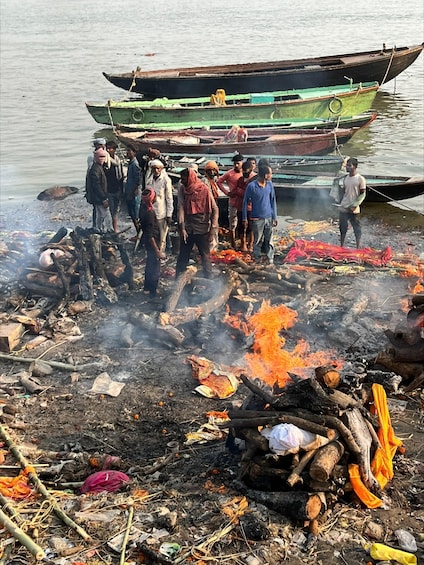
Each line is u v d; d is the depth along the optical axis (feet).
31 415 25.39
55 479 21.70
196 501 19.76
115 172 44.96
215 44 180.04
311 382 20.22
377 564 17.26
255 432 19.97
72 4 435.94
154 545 17.95
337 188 42.73
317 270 38.17
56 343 31.07
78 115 95.81
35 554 17.71
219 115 77.77
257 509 19.19
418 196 57.11
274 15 279.49
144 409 25.61
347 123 74.84
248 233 43.01
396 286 36.06
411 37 178.50
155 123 79.41
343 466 19.54
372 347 28.91
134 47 180.04
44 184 63.87
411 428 23.39
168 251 42.96
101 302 34.91
